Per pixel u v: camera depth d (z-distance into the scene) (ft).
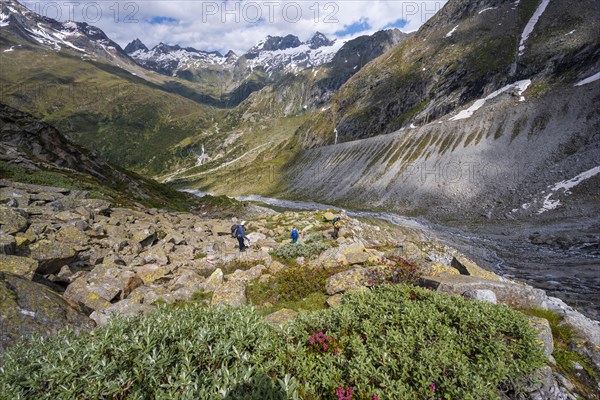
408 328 19.56
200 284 40.29
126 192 164.35
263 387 13.91
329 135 606.55
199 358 15.37
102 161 186.80
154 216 85.05
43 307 24.32
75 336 18.72
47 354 14.76
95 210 67.77
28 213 52.54
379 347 18.49
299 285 40.22
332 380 15.92
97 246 48.21
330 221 94.48
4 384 13.06
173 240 62.54
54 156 150.41
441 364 16.78
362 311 22.40
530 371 18.78
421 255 48.49
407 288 27.20
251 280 42.83
